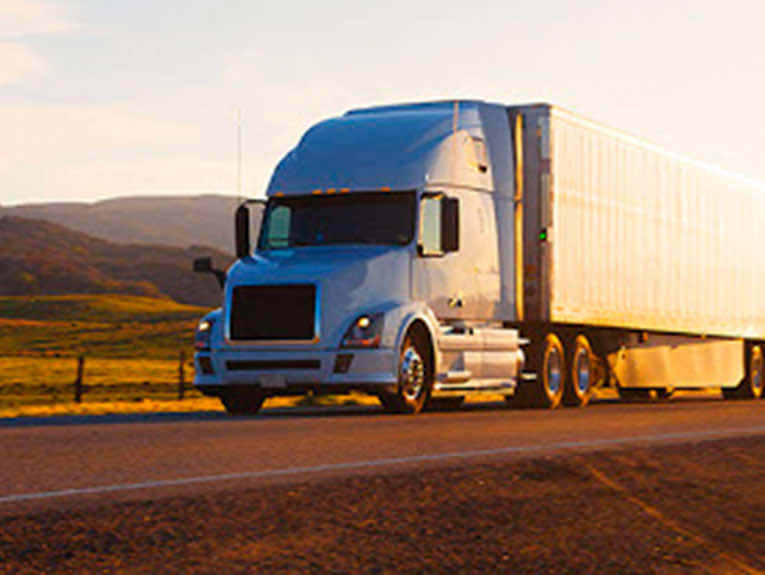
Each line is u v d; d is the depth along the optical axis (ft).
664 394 101.14
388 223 59.26
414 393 58.03
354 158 61.16
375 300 56.90
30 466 28.68
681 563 18.63
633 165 80.43
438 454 32.68
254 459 30.81
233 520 20.80
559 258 69.82
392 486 25.41
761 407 67.00
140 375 235.81
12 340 460.14
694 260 90.48
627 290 79.20
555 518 22.27
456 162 63.00
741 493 26.32
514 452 33.40
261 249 60.75
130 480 26.08
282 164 62.95
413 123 62.90
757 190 103.71
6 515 20.75
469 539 19.92
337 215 60.08
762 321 103.76
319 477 26.91
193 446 34.35
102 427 43.01
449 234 58.95
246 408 61.11
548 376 70.90
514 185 68.33
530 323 70.64
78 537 18.92
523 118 69.26
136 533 19.36
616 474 28.76
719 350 97.35
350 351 55.47
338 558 18.06
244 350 56.70
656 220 83.92
